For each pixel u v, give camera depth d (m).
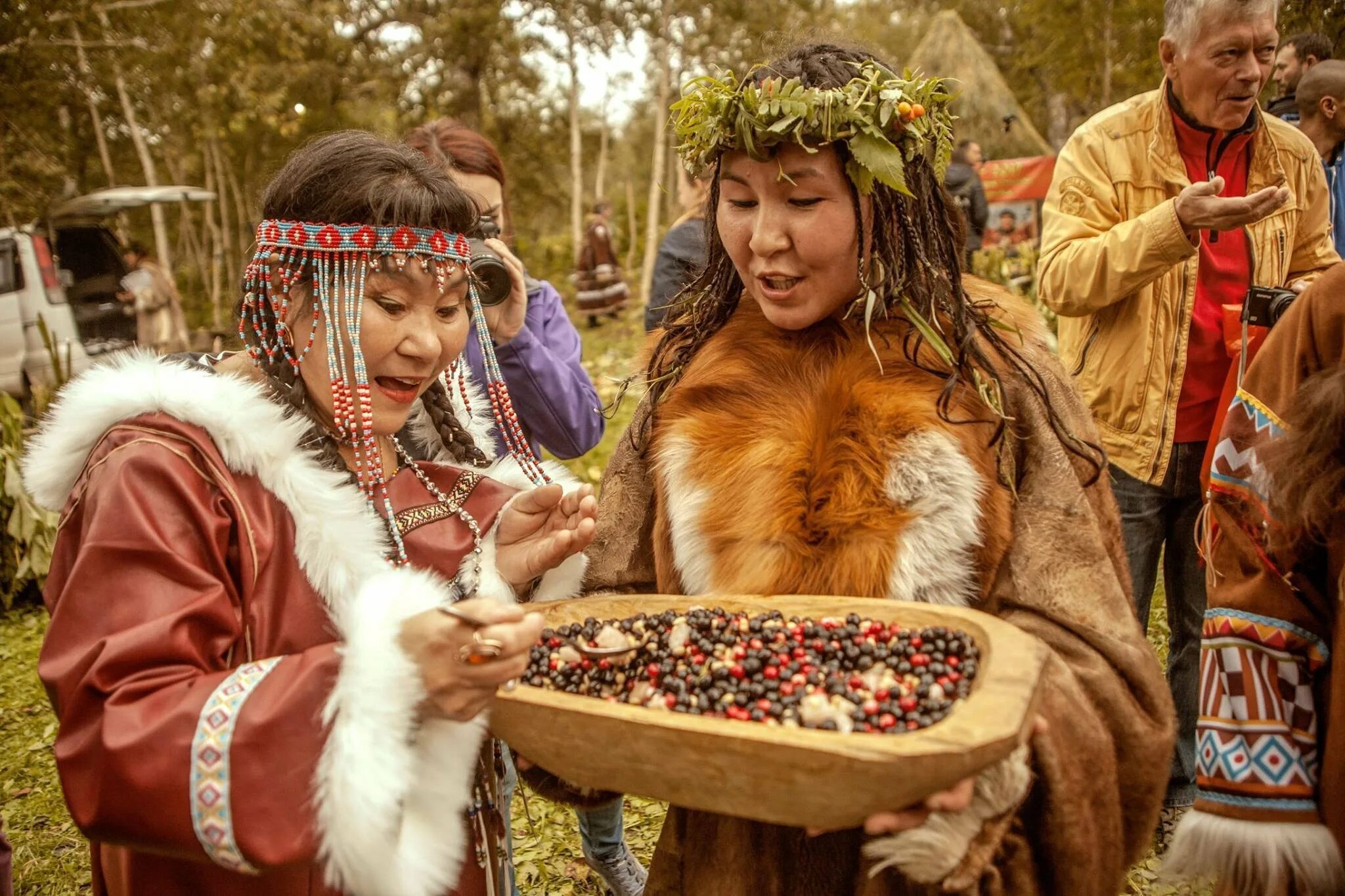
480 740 1.45
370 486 1.59
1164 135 2.91
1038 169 10.95
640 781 1.35
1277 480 1.57
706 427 1.67
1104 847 1.48
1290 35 5.98
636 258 28.17
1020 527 1.57
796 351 1.69
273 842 1.22
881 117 1.55
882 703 1.33
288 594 1.45
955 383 1.55
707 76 1.76
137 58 16.44
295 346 1.54
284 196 1.50
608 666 1.50
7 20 12.92
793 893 1.68
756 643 1.46
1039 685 1.28
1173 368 2.88
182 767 1.21
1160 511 2.99
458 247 1.53
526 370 2.54
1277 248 2.94
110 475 1.36
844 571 1.56
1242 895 1.61
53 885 3.23
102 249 13.01
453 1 20.27
